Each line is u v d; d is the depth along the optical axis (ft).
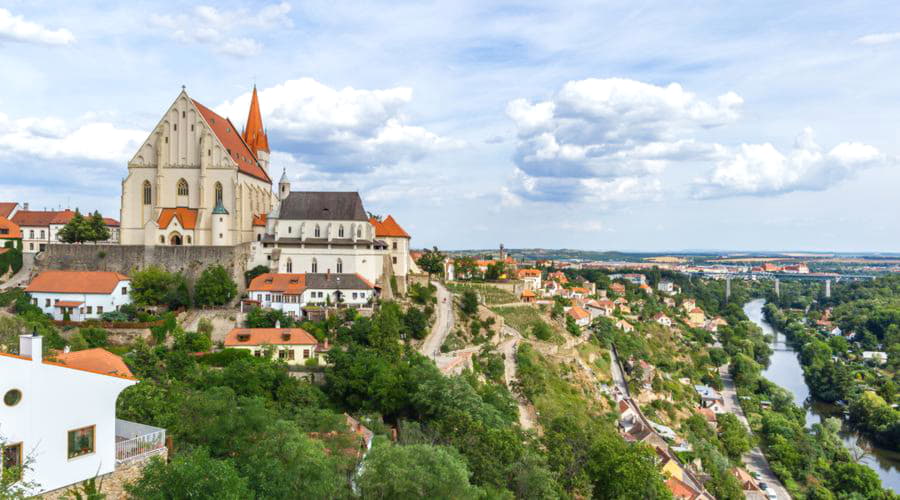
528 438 396.16
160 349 432.66
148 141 620.08
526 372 524.52
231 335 449.48
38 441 147.02
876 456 647.97
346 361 407.23
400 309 566.77
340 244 583.58
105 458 161.79
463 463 239.30
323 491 181.37
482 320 638.94
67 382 153.07
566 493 332.19
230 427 221.05
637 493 359.87
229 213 611.06
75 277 497.87
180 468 152.76
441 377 388.57
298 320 507.30
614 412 612.29
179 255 565.53
